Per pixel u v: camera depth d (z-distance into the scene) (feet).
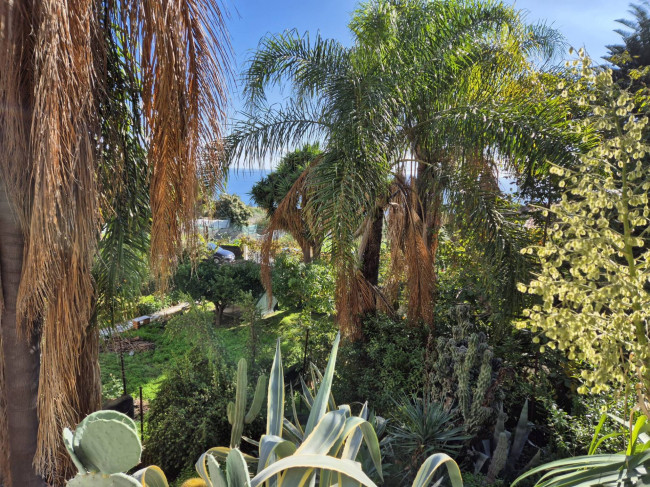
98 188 7.06
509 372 11.25
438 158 17.24
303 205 18.42
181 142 6.66
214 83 6.56
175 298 28.14
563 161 12.91
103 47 6.38
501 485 9.46
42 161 5.09
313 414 4.94
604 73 5.56
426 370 13.97
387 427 11.64
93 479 2.07
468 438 10.47
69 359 6.51
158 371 20.79
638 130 5.17
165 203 6.95
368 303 18.37
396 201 19.39
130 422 2.21
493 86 17.34
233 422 5.53
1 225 6.27
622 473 4.08
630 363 4.93
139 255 10.00
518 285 5.31
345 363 16.60
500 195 15.92
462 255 18.60
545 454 10.72
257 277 31.09
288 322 29.40
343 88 15.24
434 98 16.88
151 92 6.35
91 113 6.00
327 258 24.68
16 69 5.35
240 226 57.21
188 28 6.12
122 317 10.46
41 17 4.95
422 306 17.04
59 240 5.78
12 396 6.63
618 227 9.75
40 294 5.87
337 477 4.09
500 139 13.96
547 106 14.52
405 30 17.51
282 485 3.47
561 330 4.81
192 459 12.25
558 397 13.58
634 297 4.77
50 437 6.35
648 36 26.73
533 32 19.51
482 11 17.35
